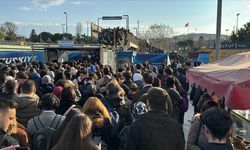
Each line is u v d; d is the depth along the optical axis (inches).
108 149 225.0
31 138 178.2
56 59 877.2
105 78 362.6
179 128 158.2
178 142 154.7
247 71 175.5
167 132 153.9
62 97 204.2
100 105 212.1
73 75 452.4
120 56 1032.2
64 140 115.4
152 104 159.0
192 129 175.9
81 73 424.2
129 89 331.9
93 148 116.1
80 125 116.7
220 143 120.4
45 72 405.4
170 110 204.2
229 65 254.8
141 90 281.7
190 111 515.8
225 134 119.9
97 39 1384.1
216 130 119.3
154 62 1087.6
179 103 309.6
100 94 277.0
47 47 853.8
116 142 227.0
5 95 215.5
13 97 208.7
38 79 371.6
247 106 147.1
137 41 2206.0
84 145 114.7
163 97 159.5
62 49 868.6
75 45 852.6
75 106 202.7
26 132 173.2
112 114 236.1
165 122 155.8
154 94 159.2
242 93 147.0
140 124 155.8
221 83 167.6
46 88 328.5
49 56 880.9
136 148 154.8
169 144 152.4
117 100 249.8
